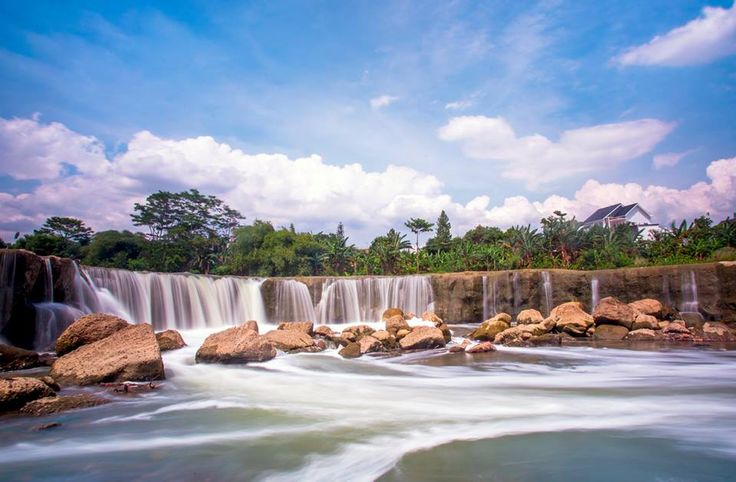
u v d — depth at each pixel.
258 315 34.41
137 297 26.30
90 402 11.27
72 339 16.31
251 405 11.61
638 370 16.64
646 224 73.62
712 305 29.03
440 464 7.73
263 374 15.52
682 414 10.69
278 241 62.66
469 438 9.03
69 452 8.28
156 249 69.06
